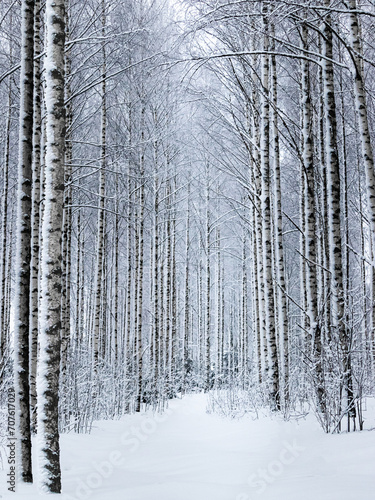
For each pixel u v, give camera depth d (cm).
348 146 1482
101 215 1438
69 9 1071
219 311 2839
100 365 1313
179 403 1734
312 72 1254
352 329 655
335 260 719
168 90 1530
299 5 663
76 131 1352
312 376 674
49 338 426
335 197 740
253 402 1083
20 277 495
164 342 2066
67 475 507
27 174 521
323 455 485
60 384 852
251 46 1184
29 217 515
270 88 1188
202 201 2516
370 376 642
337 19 941
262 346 1296
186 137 1830
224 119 1259
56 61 455
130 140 1543
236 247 2839
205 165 2284
